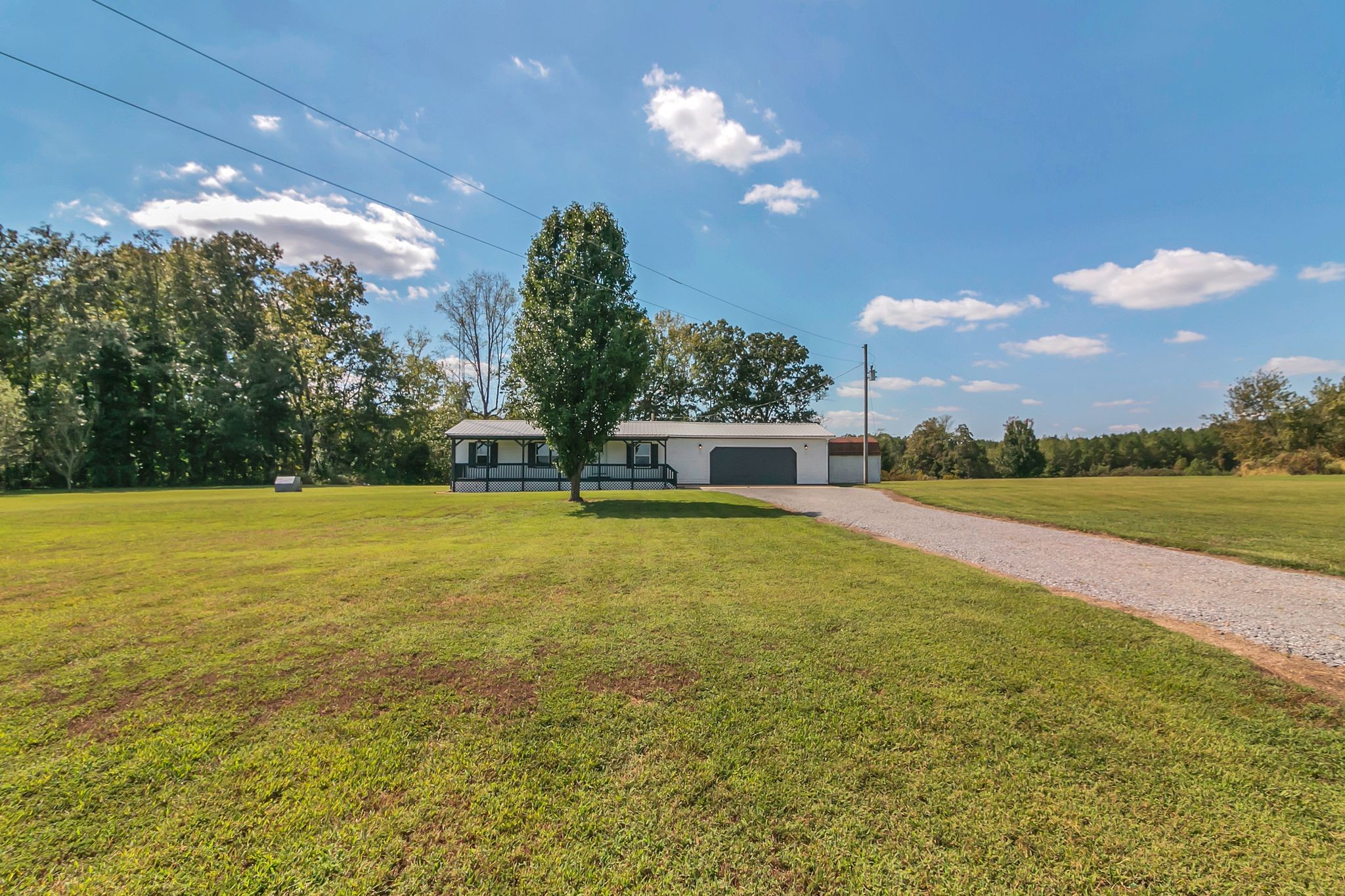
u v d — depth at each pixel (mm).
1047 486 22312
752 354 48344
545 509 14664
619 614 5266
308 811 2447
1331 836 2275
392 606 5562
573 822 2398
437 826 2373
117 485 34562
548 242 15844
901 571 7055
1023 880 2090
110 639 4555
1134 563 7547
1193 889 2031
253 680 3777
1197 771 2730
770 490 22375
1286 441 34188
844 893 2047
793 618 5102
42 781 2625
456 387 42062
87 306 35125
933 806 2492
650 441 29734
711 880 2104
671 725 3193
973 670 3912
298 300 40938
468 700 3492
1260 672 3805
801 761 2826
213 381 37438
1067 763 2807
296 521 12500
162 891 2016
